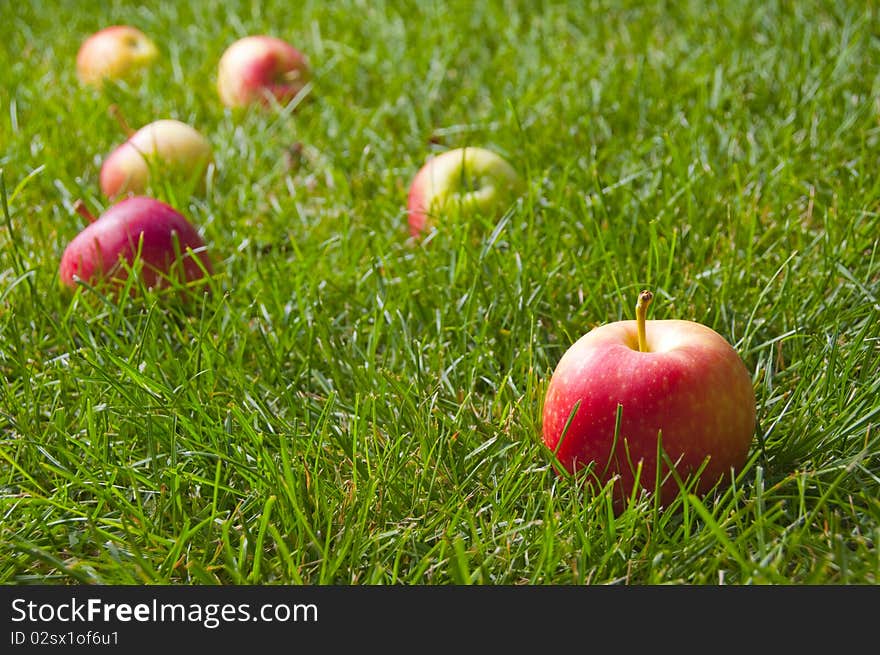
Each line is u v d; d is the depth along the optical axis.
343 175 7.52
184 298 5.66
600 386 3.88
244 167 7.71
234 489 4.19
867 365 4.64
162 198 6.92
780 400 4.57
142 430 4.53
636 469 3.87
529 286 5.53
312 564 3.84
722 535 3.51
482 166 6.32
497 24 10.62
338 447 4.43
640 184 6.97
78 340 5.39
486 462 4.29
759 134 7.50
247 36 11.02
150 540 3.94
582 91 8.59
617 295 5.43
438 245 6.06
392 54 9.93
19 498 4.17
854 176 6.55
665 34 10.05
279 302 5.49
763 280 5.55
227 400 4.75
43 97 9.12
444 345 5.16
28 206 7.07
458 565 3.63
